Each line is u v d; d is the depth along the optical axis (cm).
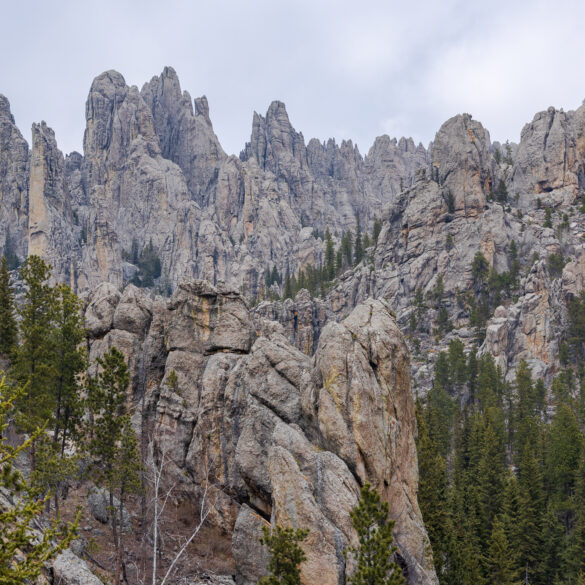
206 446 5225
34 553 2030
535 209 19225
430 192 19000
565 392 12094
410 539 4178
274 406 4844
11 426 4900
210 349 5941
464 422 10319
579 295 14800
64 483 4966
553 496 7956
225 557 4691
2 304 5709
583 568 6109
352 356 4419
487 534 6694
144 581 4144
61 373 4969
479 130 19462
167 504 5184
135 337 6144
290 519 3819
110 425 4425
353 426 4209
